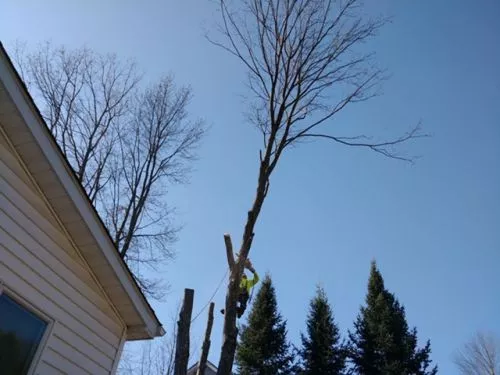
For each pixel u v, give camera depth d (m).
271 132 9.51
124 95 16.91
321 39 10.10
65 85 16.02
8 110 5.59
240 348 21.59
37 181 6.17
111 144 16.23
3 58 5.32
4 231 5.69
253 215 8.80
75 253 6.79
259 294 23.53
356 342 23.91
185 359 8.19
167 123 17.23
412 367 22.08
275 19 10.09
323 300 24.80
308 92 9.91
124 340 7.54
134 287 7.29
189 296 8.85
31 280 5.98
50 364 6.11
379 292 25.88
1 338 5.53
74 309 6.63
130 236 14.73
